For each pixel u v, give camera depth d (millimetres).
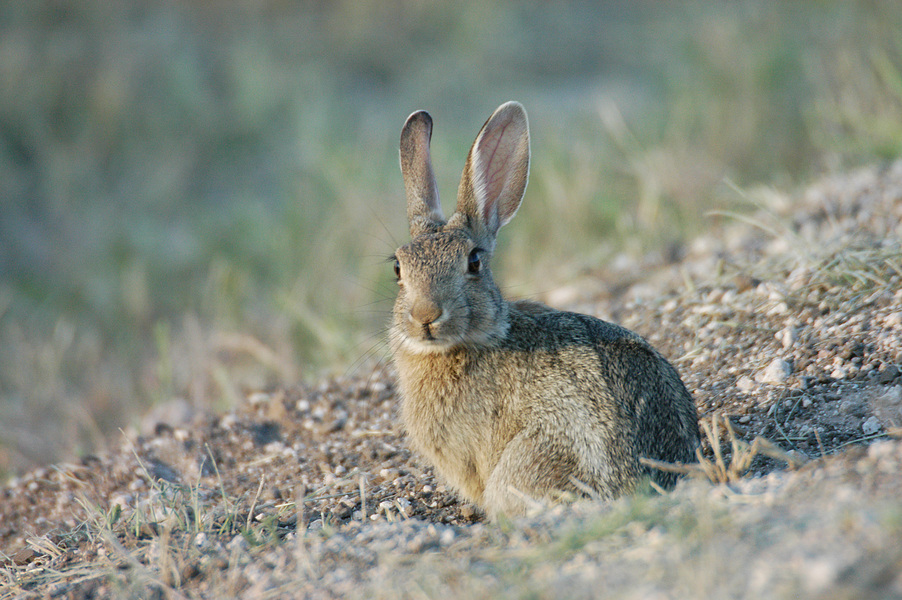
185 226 23375
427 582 7203
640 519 7426
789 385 10492
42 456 14594
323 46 31781
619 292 14883
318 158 21844
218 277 18703
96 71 27328
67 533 10578
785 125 19906
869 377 10031
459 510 10305
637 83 28547
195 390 14953
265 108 27312
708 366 11625
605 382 9195
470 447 9750
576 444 9070
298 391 13570
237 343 15984
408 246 10086
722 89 21281
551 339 9664
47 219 23672
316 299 17609
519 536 7887
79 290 20609
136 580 8523
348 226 19047
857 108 18125
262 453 12328
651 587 6250
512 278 16969
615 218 17594
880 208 13773
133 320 19016
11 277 21766
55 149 25078
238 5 33781
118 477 12055
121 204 23984
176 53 29250
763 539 6535
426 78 29766
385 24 32656
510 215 11219
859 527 6273
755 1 25625
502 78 30750
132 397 15992
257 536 9234
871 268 11578
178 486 11523
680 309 13133
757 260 13703
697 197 17953
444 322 9391
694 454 9078
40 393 16312
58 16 30469
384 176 20328
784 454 8672
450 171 19484
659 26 30328
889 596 5555
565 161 19750
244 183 25609
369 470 11438
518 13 34469
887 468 7227
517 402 9484
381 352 14375
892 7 20875
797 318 11547
